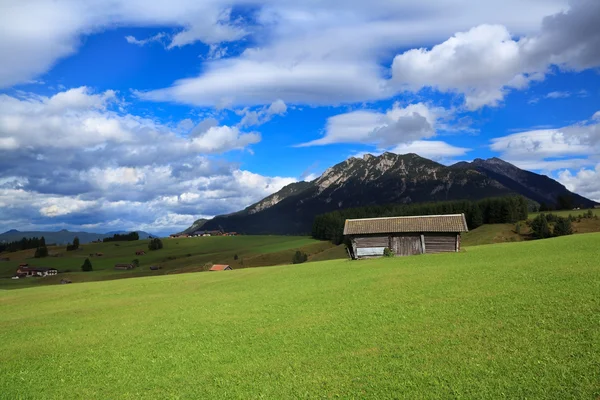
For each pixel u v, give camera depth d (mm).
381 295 30578
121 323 31344
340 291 34375
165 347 23312
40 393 18297
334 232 191000
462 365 15969
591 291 23734
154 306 37938
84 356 23188
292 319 26438
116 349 23938
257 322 26734
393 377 15812
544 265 34719
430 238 60688
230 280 54094
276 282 46031
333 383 15977
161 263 187125
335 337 21562
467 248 64562
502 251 51094
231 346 22188
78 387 18609
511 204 172500
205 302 37094
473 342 18234
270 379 17125
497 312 22062
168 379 18484
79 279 153000
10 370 21844
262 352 20656
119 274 162125
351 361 17953
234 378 17703
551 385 13727
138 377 19109
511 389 13781
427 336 19844
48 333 30391
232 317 29047
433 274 37156
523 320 20172
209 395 16297
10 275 180125
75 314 37719
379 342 19953
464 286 29984
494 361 15922
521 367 15172
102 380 19234
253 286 44969
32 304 47688
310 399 14953
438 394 14078
